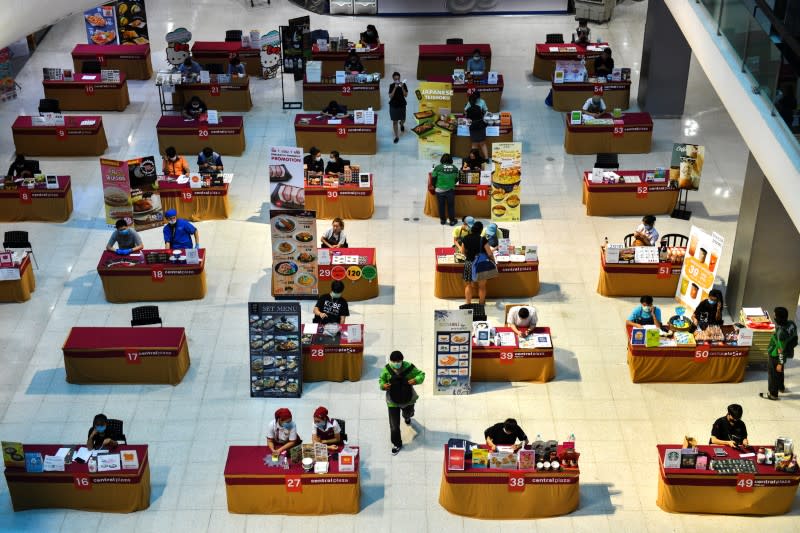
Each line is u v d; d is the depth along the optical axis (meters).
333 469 12.45
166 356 14.71
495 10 28.67
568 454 12.38
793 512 12.73
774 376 14.43
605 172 18.92
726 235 18.52
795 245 15.27
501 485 12.45
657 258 16.53
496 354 14.73
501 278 16.67
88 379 14.90
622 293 16.84
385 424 14.20
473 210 19.06
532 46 26.72
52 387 14.92
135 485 12.56
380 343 15.80
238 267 17.67
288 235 16.20
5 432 14.05
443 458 13.58
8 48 25.81
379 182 20.38
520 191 19.77
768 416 14.33
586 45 24.77
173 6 28.89
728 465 12.44
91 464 12.48
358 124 20.92
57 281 17.39
